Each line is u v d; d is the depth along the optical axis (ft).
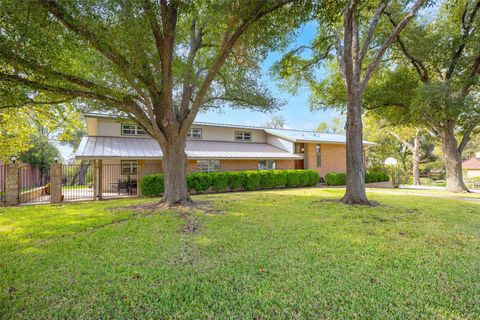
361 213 26.11
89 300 9.96
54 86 23.20
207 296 10.14
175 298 10.04
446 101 42.32
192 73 31.27
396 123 57.47
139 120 30.55
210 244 16.48
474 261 13.33
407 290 10.41
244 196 42.45
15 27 17.30
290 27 24.80
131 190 51.37
